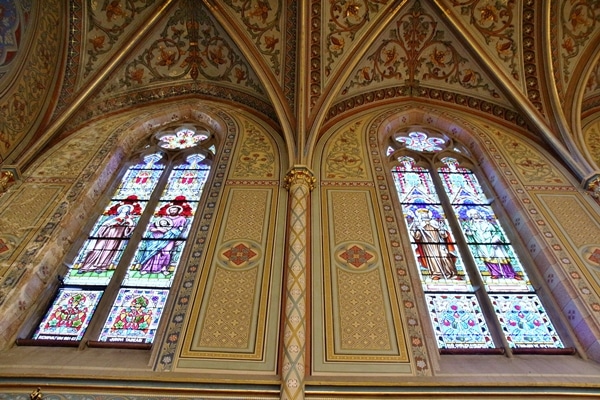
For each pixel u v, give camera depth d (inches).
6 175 273.7
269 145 320.5
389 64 366.0
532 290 237.1
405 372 186.1
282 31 355.9
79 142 318.7
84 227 263.4
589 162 292.5
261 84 349.7
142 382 178.2
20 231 243.8
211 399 174.7
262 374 184.2
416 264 245.0
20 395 173.0
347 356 192.7
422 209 285.4
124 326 216.2
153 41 362.3
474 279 240.7
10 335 203.6
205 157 325.4
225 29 354.6
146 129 343.6
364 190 281.9
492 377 184.1
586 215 264.5
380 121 347.3
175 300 215.3
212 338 198.8
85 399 173.0
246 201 270.2
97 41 350.9
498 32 353.1
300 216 250.8
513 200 275.4
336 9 351.9
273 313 209.3
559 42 344.8
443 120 351.6
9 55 309.9
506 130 341.4
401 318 208.7
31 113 313.6
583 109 352.5
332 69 351.9
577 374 186.7
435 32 363.3
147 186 300.8
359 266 233.0
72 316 220.2
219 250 239.8
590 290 221.0
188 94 369.4
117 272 238.4
